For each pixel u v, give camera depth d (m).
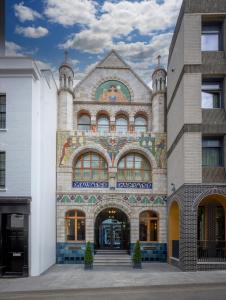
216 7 20.50
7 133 19.78
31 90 19.98
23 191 19.38
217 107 20.92
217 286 15.62
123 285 15.72
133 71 27.88
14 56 19.92
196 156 19.67
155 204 25.52
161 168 25.81
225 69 20.31
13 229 19.89
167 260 24.70
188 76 20.12
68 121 26.25
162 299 13.28
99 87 27.77
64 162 25.44
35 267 19.33
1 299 13.74
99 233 26.66
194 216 19.38
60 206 25.14
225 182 19.83
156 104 26.77
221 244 22.56
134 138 25.97
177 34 22.45
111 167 25.55
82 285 15.97
